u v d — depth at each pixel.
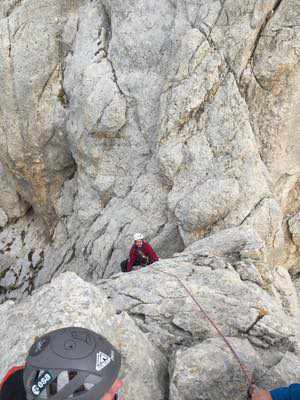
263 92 11.98
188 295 5.74
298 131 12.32
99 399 1.67
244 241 8.08
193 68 12.29
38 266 17.31
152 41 13.52
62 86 15.61
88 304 4.16
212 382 4.06
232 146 12.03
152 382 4.08
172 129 12.58
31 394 1.68
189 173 12.38
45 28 15.43
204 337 5.06
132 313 5.60
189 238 12.11
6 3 15.81
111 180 14.38
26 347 3.84
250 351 4.54
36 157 16.39
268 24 11.70
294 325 5.34
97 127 14.05
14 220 18.66
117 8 14.19
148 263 10.85
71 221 16.41
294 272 14.30
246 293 5.89
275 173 12.50
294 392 2.90
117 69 14.11
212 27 12.20
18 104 15.80
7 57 15.48
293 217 13.34
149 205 13.21
